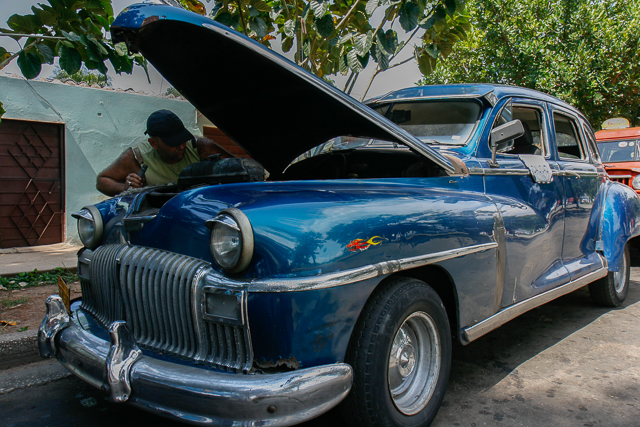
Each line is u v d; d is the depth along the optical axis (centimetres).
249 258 163
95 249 241
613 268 406
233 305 165
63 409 251
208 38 205
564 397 262
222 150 364
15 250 686
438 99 329
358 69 432
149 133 320
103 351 186
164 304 188
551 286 315
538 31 1217
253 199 183
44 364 314
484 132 301
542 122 362
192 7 501
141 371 166
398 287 196
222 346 171
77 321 226
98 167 756
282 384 150
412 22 430
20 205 712
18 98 681
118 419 239
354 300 174
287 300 160
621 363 311
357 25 518
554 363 312
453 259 222
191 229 187
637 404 253
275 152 324
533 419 237
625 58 1270
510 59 1235
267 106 268
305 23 482
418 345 219
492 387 275
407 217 203
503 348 340
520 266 279
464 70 1312
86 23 345
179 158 342
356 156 322
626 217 421
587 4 1223
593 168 409
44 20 332
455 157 275
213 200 190
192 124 830
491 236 247
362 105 229
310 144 311
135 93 776
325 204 186
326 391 158
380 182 238
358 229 180
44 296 444
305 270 163
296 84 229
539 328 386
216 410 150
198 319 175
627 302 468
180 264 183
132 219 209
